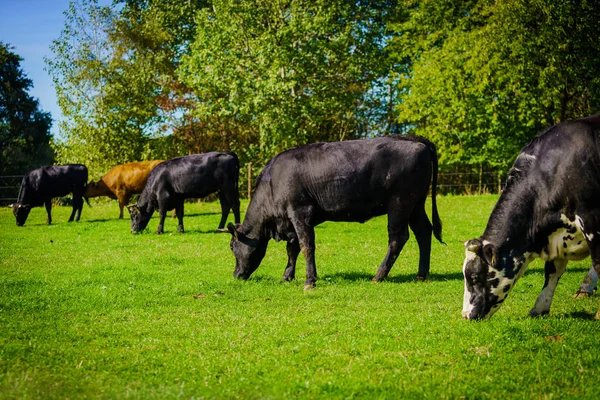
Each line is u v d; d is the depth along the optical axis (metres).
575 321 8.55
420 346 7.66
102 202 42.34
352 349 7.62
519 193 8.68
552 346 7.45
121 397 6.03
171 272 14.12
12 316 9.90
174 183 22.38
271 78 35.81
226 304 10.67
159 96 45.62
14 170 60.09
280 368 6.99
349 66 38.16
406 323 8.81
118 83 44.25
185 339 8.41
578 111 39.00
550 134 8.66
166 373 6.93
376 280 12.43
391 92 46.41
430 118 43.66
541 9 34.69
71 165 28.70
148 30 45.66
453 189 43.66
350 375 6.69
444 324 8.62
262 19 38.28
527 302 10.27
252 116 41.09
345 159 12.23
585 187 8.17
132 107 44.88
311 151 12.52
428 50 43.59
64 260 16.36
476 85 38.47
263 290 11.88
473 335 7.97
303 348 7.74
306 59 36.53
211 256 16.62
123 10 48.94
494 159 42.19
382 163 12.16
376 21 44.53
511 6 36.03
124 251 17.92
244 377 6.70
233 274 13.32
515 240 8.68
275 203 12.63
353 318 9.24
